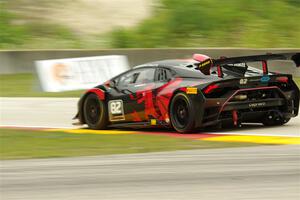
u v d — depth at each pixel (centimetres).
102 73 6006
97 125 3309
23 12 9875
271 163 2020
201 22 9562
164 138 2781
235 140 2631
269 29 9419
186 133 2934
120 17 9862
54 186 1766
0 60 7081
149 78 3117
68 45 9056
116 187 1727
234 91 2817
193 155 2253
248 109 2873
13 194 1675
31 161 2234
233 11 9825
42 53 7069
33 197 1630
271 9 9938
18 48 8994
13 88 6016
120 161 2175
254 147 2392
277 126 3103
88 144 2661
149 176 1875
